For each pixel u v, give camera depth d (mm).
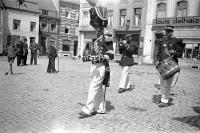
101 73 5086
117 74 14812
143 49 30953
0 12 38188
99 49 5055
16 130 4051
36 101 6312
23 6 41781
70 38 50062
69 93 7625
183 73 19062
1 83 9008
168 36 6332
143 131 4340
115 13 33281
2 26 38281
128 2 32156
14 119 4668
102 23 5141
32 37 43188
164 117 5406
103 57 5039
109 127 4484
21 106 5719
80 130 4207
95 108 5438
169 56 6203
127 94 8000
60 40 48594
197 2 26391
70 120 4801
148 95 7957
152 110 6016
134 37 31969
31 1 44938
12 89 7848
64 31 49156
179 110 6145
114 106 6238
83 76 12711
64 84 9484
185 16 27312
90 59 5105
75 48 51031
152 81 11836
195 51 26219
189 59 26453
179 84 11453
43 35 45969
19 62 17719
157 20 29406
